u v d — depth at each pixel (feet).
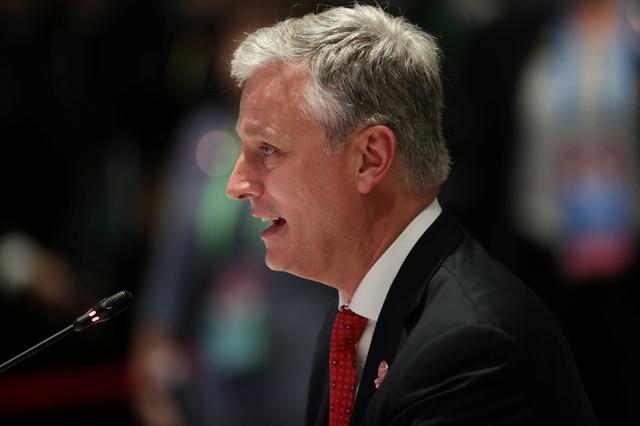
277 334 35.58
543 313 17.75
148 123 47.85
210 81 40.96
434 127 18.65
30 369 41.57
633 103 40.27
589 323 41.93
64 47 47.85
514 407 16.26
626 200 40.57
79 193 47.32
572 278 41.65
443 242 18.29
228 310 35.86
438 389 16.39
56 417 42.01
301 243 18.44
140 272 46.68
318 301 35.65
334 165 17.98
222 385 36.22
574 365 17.83
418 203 18.56
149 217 47.24
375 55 17.97
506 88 42.55
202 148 36.73
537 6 42.50
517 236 42.63
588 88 40.63
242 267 35.96
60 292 41.27
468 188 42.88
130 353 43.70
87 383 42.34
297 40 18.06
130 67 48.21
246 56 18.37
